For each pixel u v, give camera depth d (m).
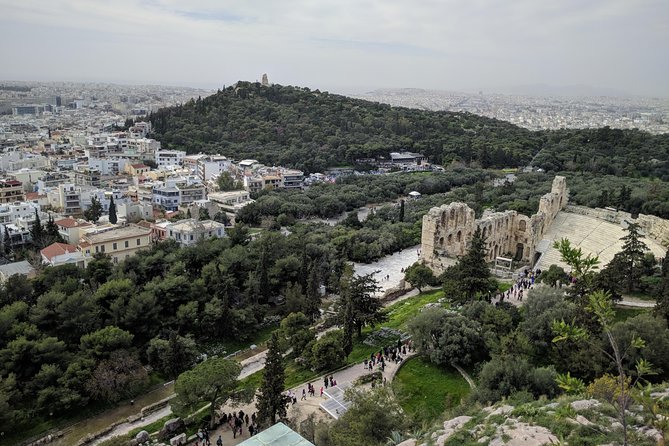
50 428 83.06
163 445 72.81
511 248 140.62
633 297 100.12
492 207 187.62
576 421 40.75
